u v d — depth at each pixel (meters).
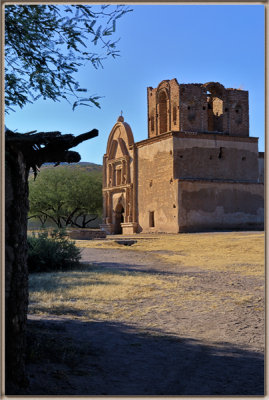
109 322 7.11
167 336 6.34
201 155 34.88
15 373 3.95
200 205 33.56
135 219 39.62
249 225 35.28
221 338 6.31
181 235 29.77
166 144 34.81
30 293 9.41
